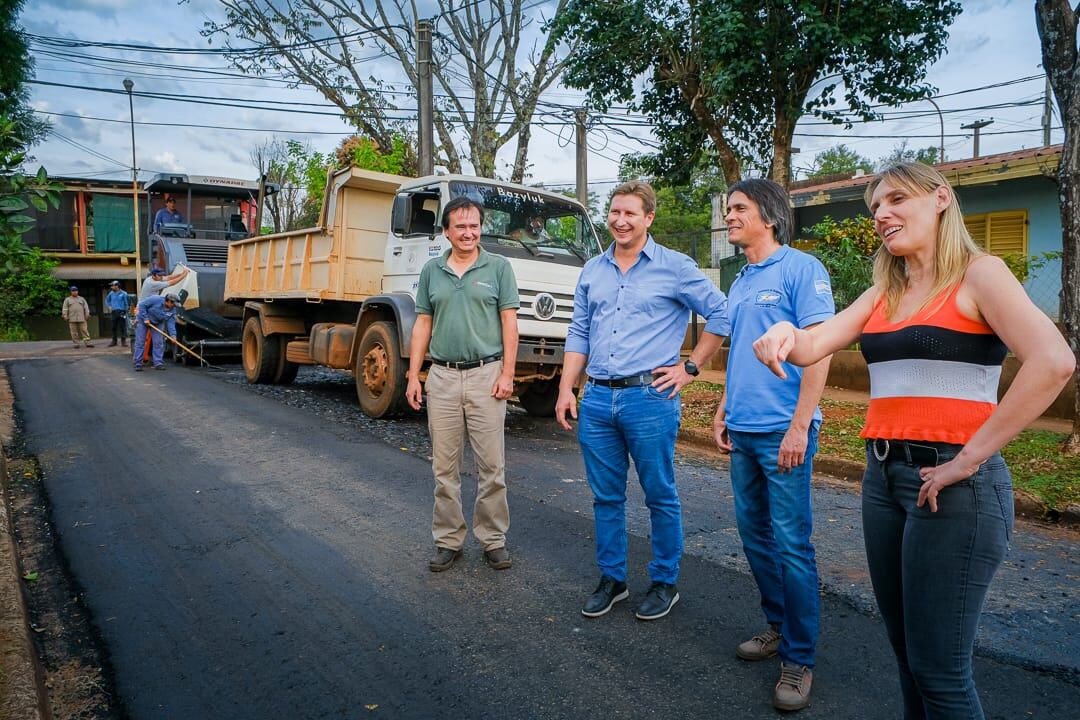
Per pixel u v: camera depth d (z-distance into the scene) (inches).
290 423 340.5
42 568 176.7
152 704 120.0
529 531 200.8
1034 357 73.6
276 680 126.3
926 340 82.4
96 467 263.7
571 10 458.3
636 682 124.3
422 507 220.4
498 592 161.2
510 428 352.2
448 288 170.1
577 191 673.6
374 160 746.2
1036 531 210.1
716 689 122.1
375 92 733.3
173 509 217.6
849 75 420.8
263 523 205.5
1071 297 268.5
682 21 435.8
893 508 87.3
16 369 556.1
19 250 150.9
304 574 171.2
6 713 107.3
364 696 121.1
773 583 130.0
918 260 85.6
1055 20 260.8
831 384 458.6
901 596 89.1
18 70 399.5
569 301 326.3
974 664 130.4
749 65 399.5
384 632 143.1
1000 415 75.2
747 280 125.4
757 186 123.7
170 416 356.2
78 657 135.3
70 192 1194.6
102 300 1282.0
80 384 468.4
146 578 169.3
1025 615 150.8
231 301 533.0
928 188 83.4
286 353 453.1
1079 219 263.3
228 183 675.4
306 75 719.1
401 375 336.2
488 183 333.7
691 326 594.6
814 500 237.5
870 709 115.5
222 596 159.6
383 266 385.7
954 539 79.7
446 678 126.3
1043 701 118.4
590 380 148.4
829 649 135.2
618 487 149.8
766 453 120.5
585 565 177.2
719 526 207.3
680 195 1525.6
